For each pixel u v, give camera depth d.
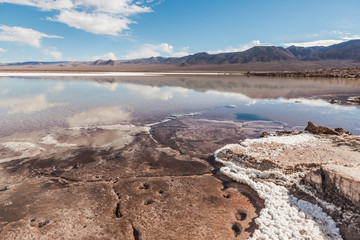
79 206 3.27
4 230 2.79
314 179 3.41
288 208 3.13
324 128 6.25
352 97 13.62
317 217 2.94
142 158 4.98
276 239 2.62
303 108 10.89
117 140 6.12
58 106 10.85
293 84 24.45
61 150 5.36
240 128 7.42
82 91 17.09
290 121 8.36
